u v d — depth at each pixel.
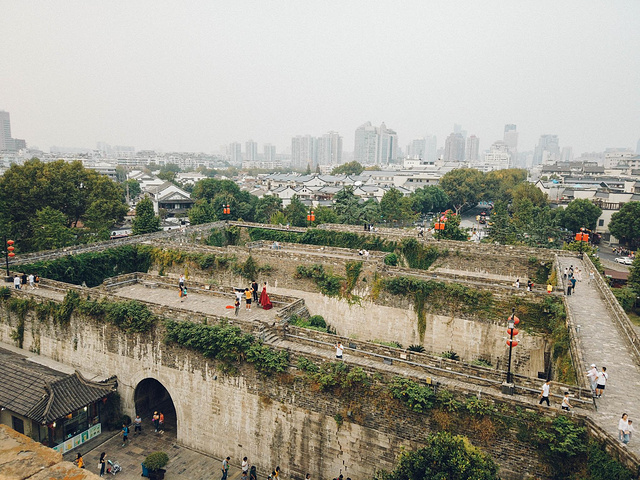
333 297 50.38
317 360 30.98
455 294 43.62
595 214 112.62
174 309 36.69
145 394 40.47
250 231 82.06
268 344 32.94
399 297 46.47
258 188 187.75
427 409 27.33
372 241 67.81
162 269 62.56
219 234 82.31
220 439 35.31
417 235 66.50
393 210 117.94
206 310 39.16
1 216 67.19
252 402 33.59
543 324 39.97
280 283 54.06
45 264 53.09
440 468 23.20
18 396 34.91
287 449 32.53
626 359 29.02
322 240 72.88
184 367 36.22
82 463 32.53
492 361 42.06
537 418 24.28
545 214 97.19
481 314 42.47
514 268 55.91
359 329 48.81
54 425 34.00
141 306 38.09
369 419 29.23
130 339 38.59
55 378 36.31
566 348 32.78
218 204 112.69
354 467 30.12
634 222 102.50
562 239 107.94
